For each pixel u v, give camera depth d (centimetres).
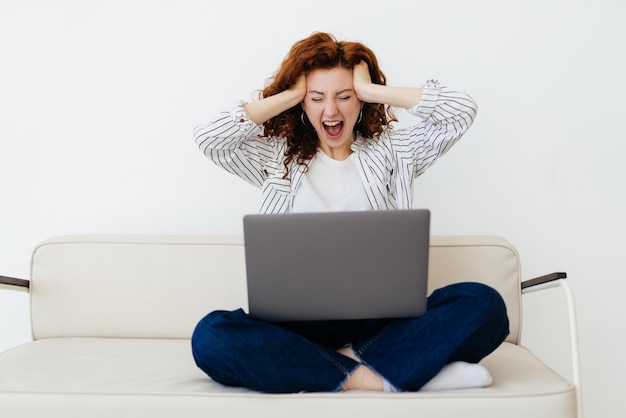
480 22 222
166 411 135
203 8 224
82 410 136
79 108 225
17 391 139
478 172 224
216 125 166
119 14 225
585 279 223
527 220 223
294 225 131
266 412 133
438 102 167
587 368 224
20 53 225
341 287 134
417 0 222
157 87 225
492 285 192
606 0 221
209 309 196
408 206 176
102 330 196
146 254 199
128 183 226
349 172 175
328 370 138
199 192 225
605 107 222
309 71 168
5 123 226
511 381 142
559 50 222
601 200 222
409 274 134
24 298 230
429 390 138
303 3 223
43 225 227
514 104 222
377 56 223
